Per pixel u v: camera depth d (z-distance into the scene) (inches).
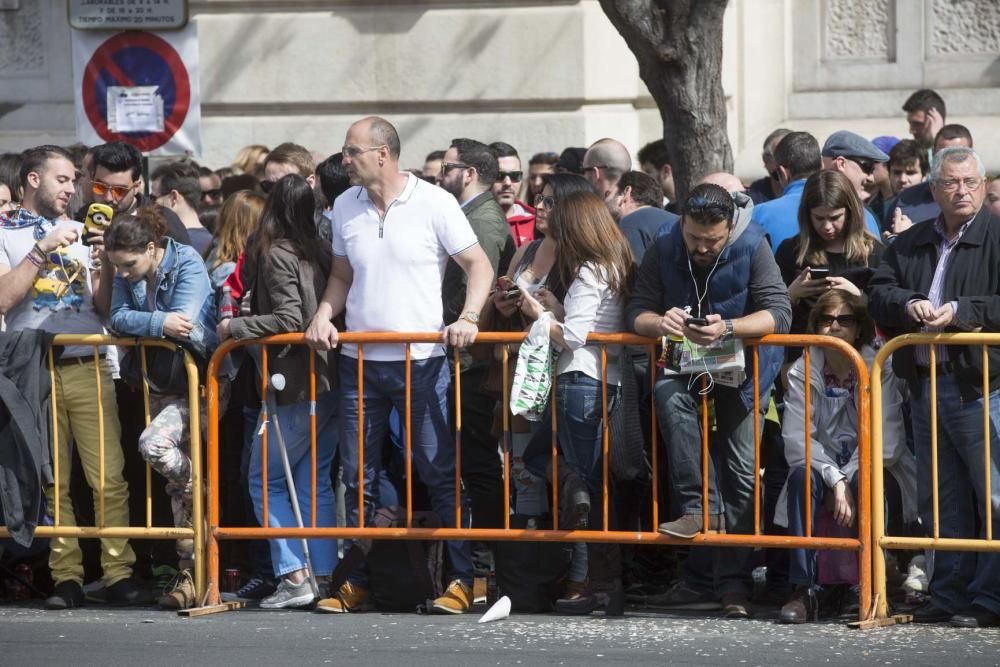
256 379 715.4
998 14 1171.3
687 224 657.6
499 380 696.4
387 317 692.1
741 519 681.6
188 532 713.0
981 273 642.8
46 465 705.6
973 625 654.5
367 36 1186.6
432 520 702.5
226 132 1205.7
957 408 646.5
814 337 660.1
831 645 621.9
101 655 619.5
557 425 686.5
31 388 702.5
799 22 1208.8
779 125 1213.7
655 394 679.1
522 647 625.0
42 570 764.0
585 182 724.0
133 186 776.9
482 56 1173.1
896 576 723.4
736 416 677.9
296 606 721.6
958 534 661.3
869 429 657.0
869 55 1200.2
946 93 1182.3
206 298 719.1
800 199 749.3
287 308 694.5
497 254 772.0
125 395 745.6
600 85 1164.5
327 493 726.5
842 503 665.6
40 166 746.8
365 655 614.9
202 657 614.2
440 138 1184.2
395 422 725.3
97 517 725.9
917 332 646.5
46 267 730.2
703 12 864.3
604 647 624.4
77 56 920.3
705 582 722.2
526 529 692.7
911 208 860.0
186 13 911.0
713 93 879.7
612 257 682.8
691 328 649.6
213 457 709.3
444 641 637.9
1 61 1282.0
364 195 703.1
